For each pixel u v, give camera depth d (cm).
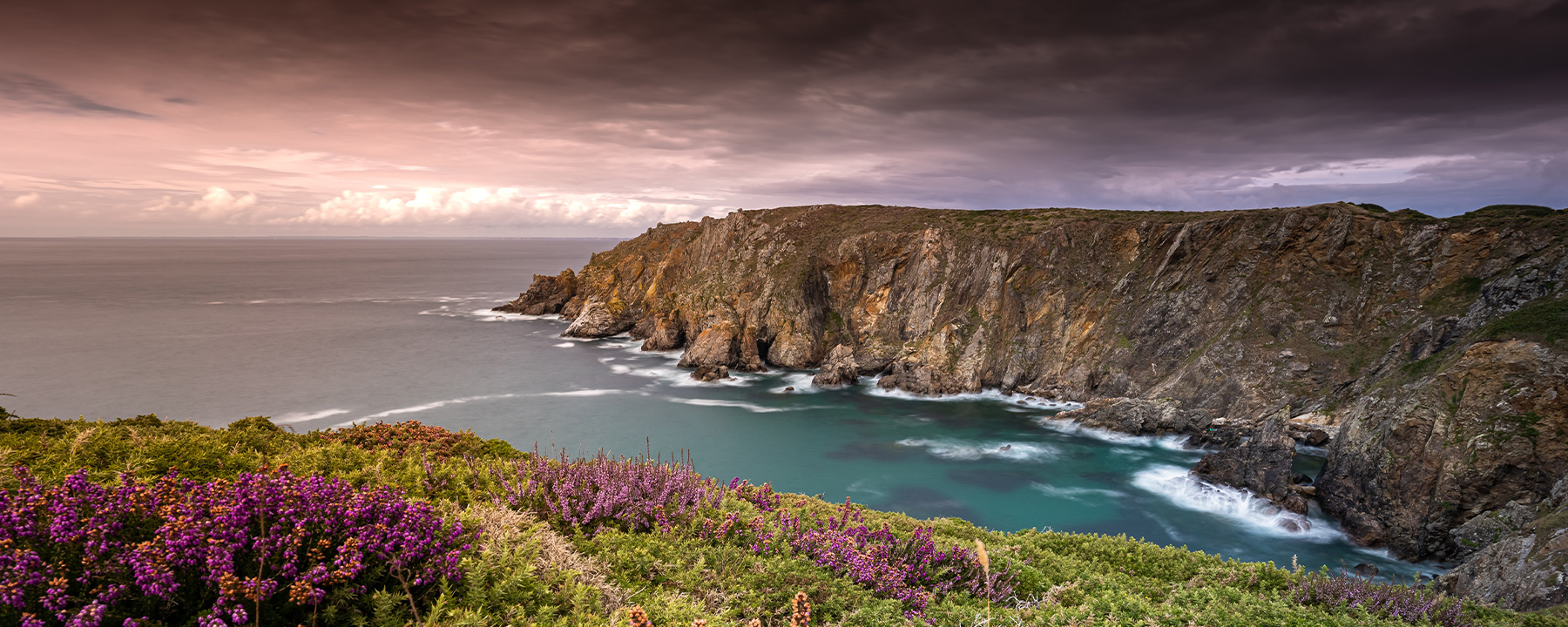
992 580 1177
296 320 13712
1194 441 5912
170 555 581
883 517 1733
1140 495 4988
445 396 7738
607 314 11738
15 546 584
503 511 1032
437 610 675
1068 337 7919
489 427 6675
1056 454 5891
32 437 1280
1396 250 6625
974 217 10438
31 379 8419
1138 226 8462
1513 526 3441
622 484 1191
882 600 1021
